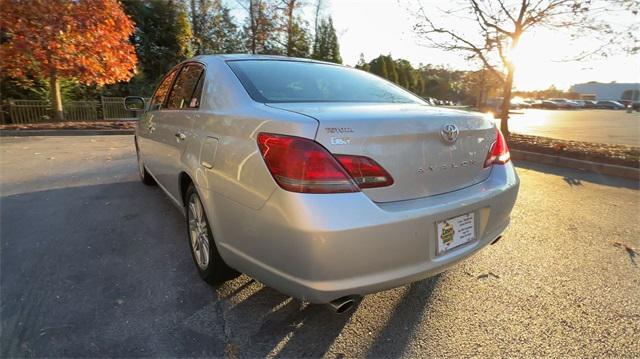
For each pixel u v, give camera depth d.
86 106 14.69
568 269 2.84
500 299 2.44
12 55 10.47
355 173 1.71
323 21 26.22
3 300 2.31
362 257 1.69
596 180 5.91
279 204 1.69
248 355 1.91
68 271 2.68
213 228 2.20
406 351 1.96
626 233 3.57
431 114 2.02
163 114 3.40
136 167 6.10
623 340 2.06
